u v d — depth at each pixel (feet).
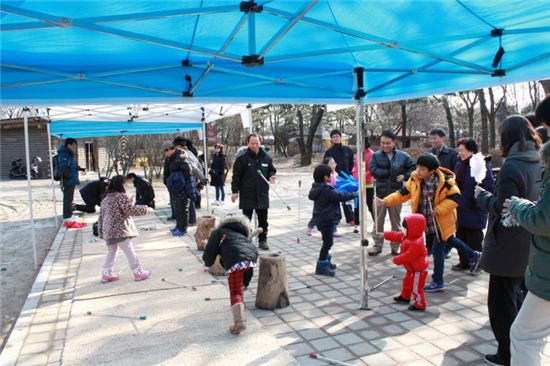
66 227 30.94
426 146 21.84
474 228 17.71
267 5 10.69
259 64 10.66
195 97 13.98
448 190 15.29
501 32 12.28
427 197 15.66
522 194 9.04
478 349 11.39
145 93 13.47
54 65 12.44
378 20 12.01
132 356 11.33
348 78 16.16
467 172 17.58
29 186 21.24
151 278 18.26
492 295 10.36
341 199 17.97
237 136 110.73
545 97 7.59
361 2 10.98
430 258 20.84
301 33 12.81
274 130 148.56
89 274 19.07
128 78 13.14
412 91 17.34
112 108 29.81
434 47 13.70
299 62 14.84
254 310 14.55
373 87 17.49
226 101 14.38
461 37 11.92
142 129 39.11
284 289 14.70
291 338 12.30
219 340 12.19
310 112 113.70
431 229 15.70
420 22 12.14
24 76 12.21
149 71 13.38
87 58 12.50
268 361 10.91
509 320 10.08
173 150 27.25
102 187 33.91
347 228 28.84
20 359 11.41
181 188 26.81
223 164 42.60
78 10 9.69
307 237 26.35
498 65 14.28
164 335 12.60
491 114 94.48
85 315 14.24
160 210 39.29
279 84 15.02
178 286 17.12
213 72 14.02
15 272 20.85
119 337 12.53
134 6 9.76
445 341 11.91
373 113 121.08
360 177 14.16
